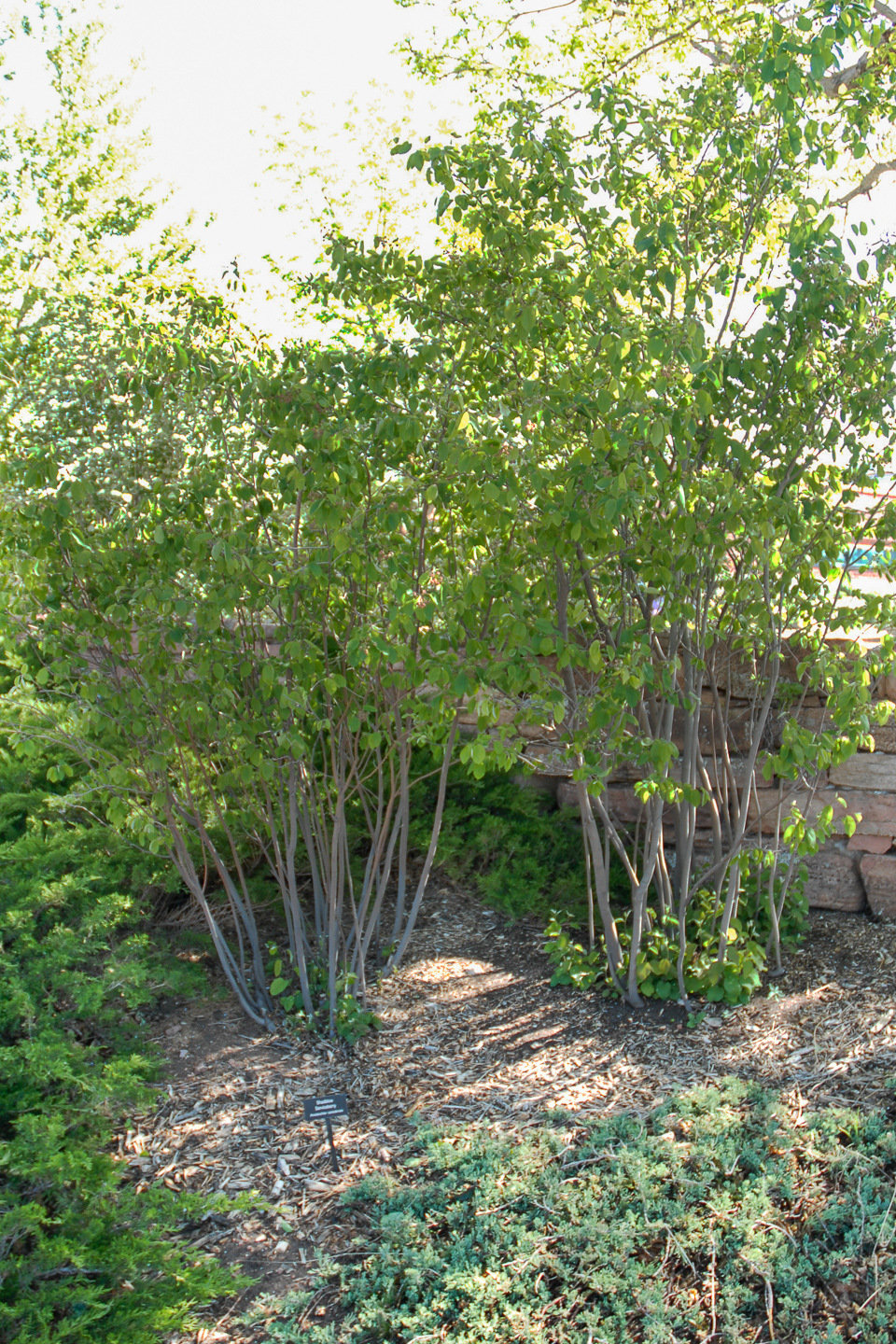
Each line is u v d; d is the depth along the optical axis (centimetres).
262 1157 320
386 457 345
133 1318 243
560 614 369
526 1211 282
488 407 330
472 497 320
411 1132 329
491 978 427
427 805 530
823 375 355
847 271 340
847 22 308
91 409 340
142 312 358
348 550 338
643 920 422
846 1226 268
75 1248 247
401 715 411
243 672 355
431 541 372
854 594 378
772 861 404
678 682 439
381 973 426
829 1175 285
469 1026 392
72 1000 376
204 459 352
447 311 347
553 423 335
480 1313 246
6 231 1091
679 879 396
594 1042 376
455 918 480
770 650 404
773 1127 303
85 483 314
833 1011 382
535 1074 357
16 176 1129
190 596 338
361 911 405
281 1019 396
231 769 402
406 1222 278
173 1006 406
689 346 306
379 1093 351
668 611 353
